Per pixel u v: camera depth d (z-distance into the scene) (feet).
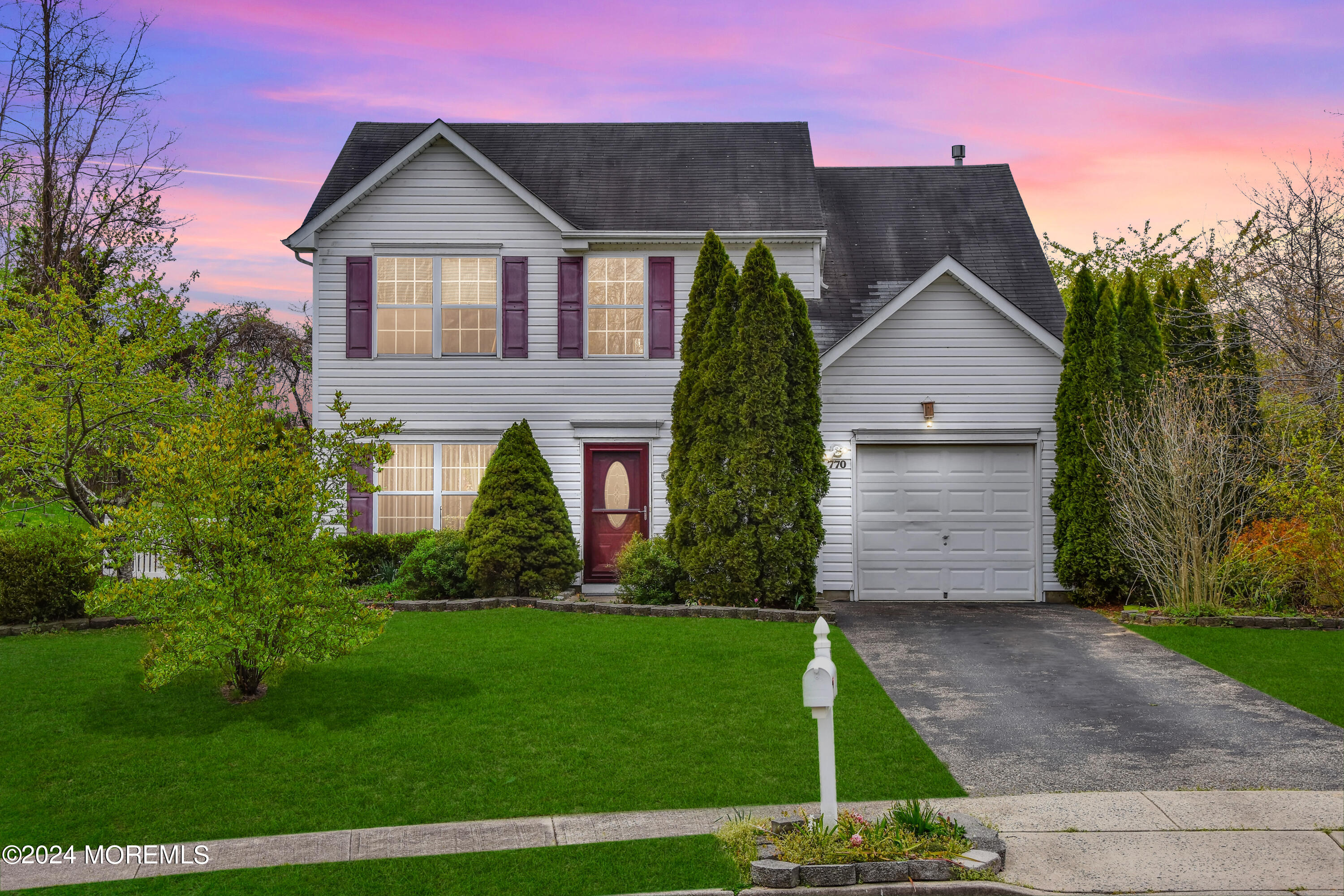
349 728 32.60
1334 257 54.08
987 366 57.98
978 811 25.91
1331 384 50.26
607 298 61.98
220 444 35.19
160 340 52.90
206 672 38.06
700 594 52.47
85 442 51.29
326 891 21.94
